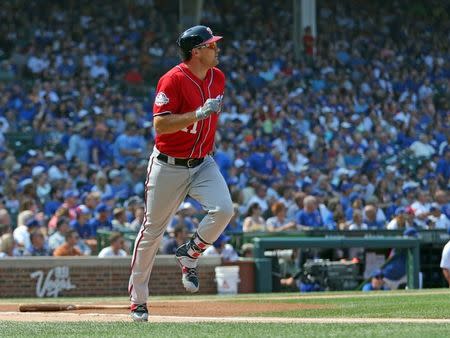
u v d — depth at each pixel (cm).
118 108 8925
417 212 7619
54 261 5403
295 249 6006
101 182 7262
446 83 12369
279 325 2273
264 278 5816
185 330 2155
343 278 5925
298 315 2953
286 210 7000
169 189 2497
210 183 2489
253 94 10875
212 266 5744
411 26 13512
